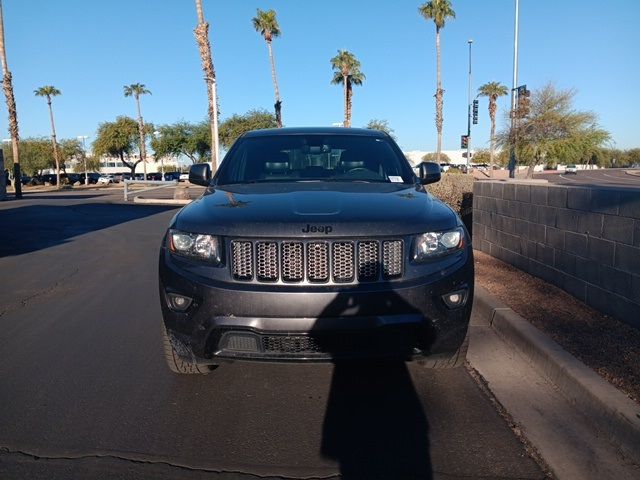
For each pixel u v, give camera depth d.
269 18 49.56
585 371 4.12
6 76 33.09
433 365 4.38
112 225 16.47
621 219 5.22
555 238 6.66
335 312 3.62
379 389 4.39
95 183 75.56
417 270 3.76
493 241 8.83
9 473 3.27
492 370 4.69
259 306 3.64
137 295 7.59
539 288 6.68
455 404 4.11
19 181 33.12
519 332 5.05
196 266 3.82
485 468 3.30
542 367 4.57
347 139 5.76
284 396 4.30
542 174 65.38
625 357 4.42
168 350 4.30
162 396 4.32
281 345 3.70
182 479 3.22
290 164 5.44
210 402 4.21
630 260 5.09
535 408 4.02
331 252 3.70
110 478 3.22
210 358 3.82
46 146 82.62
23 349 5.40
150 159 115.56
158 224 16.70
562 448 3.49
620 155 117.69
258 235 3.73
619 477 3.18
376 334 3.66
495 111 65.75
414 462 3.37
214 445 3.59
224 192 4.71
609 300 5.45
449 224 4.00
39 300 7.33
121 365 4.97
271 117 50.69
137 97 76.62
